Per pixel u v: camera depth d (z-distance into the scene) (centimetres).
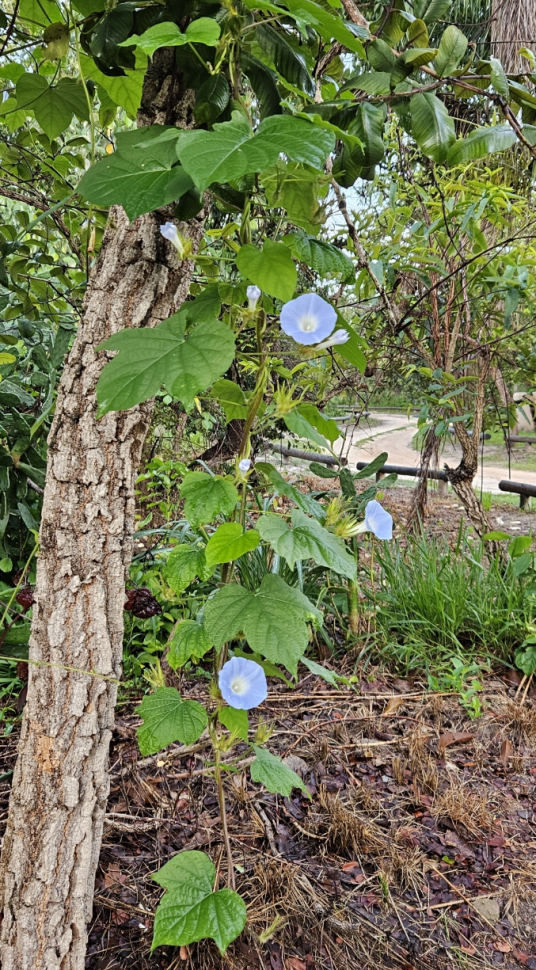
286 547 110
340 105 113
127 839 188
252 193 108
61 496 120
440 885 188
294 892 174
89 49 121
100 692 126
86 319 117
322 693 285
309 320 103
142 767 218
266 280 92
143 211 91
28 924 124
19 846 125
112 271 116
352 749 247
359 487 693
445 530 532
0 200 346
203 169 74
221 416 451
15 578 255
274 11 93
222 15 102
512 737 263
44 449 257
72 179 280
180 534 299
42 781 123
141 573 284
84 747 125
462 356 364
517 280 303
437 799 221
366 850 195
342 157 124
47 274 311
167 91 113
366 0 170
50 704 122
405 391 463
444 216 300
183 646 126
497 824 215
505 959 164
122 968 147
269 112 115
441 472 441
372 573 342
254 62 111
